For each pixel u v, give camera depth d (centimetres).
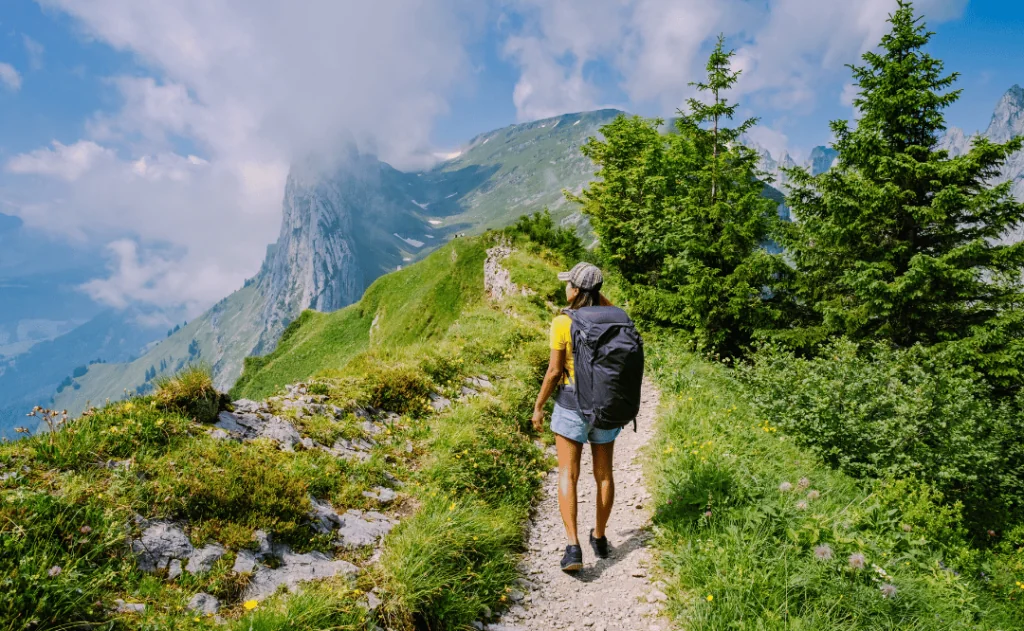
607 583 465
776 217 1952
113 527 339
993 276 1644
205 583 344
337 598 353
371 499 506
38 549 308
